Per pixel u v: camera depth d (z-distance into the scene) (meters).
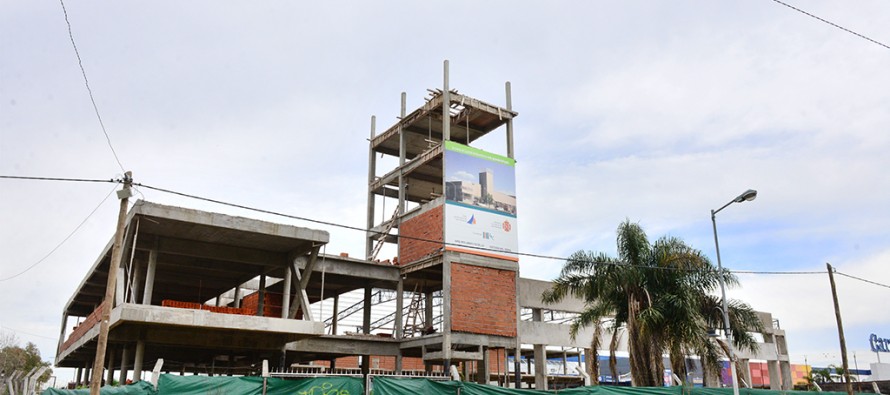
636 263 34.62
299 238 31.84
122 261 29.75
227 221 30.11
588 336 50.34
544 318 54.66
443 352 36.78
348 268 40.09
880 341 104.44
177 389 16.66
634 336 33.22
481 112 44.25
